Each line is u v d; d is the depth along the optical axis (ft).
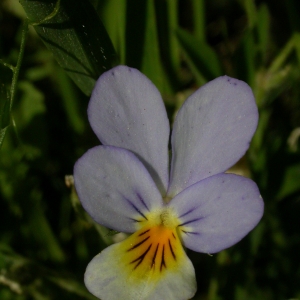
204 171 0.35
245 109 0.34
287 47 0.49
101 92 0.34
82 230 0.48
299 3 0.48
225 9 0.62
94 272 0.34
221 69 0.48
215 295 0.46
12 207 0.50
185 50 0.48
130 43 0.44
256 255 0.49
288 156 0.48
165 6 0.48
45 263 0.48
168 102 0.49
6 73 0.47
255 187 0.33
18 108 0.52
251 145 0.48
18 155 0.50
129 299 0.34
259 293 0.47
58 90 0.53
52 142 0.54
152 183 0.34
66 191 0.52
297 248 0.49
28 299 0.46
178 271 0.34
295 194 0.49
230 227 0.33
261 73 0.49
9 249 0.45
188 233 0.34
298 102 0.52
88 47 0.39
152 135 0.35
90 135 0.51
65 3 0.37
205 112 0.34
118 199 0.34
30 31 0.54
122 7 0.43
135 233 0.35
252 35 0.47
